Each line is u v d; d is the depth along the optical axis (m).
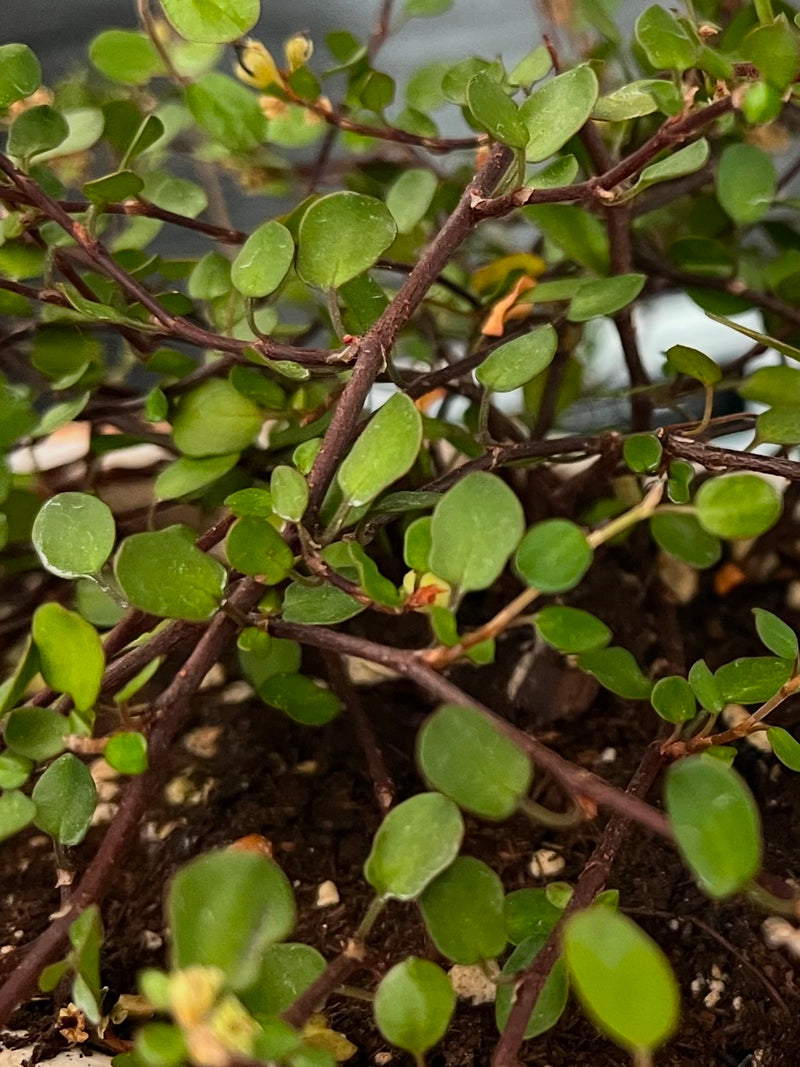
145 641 0.14
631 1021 0.08
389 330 0.13
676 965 0.15
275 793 0.19
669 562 0.24
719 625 0.23
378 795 0.15
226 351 0.14
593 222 0.18
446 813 0.10
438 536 0.10
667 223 0.23
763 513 0.10
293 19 0.31
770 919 0.16
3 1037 0.14
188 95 0.18
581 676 0.20
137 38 0.19
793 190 0.27
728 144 0.19
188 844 0.18
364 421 0.16
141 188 0.16
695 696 0.13
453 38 0.31
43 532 0.12
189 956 0.09
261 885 0.09
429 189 0.19
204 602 0.11
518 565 0.10
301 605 0.13
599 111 0.15
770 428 0.14
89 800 0.12
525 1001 0.10
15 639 0.20
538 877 0.17
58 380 0.18
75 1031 0.13
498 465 0.16
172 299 0.18
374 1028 0.14
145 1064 0.10
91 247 0.15
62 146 0.18
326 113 0.17
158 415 0.16
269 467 0.19
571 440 0.16
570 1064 0.14
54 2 0.30
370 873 0.10
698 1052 0.14
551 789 0.18
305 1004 0.10
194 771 0.19
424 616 0.22
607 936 0.08
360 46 0.20
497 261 0.19
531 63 0.18
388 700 0.21
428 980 0.10
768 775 0.19
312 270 0.14
